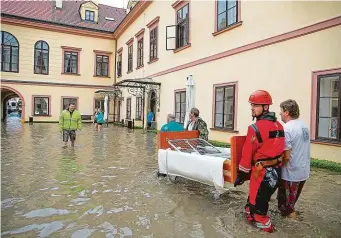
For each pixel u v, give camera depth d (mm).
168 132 5957
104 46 28281
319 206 4391
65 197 4770
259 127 3504
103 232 3492
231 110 10883
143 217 3951
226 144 10273
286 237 3367
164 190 5172
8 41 24766
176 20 15188
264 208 3562
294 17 8102
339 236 3391
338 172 6512
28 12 26453
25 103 25344
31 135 14375
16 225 3666
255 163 3568
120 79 26703
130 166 7254
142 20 20594
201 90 12750
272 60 8883
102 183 5621
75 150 9812
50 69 26219
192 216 3990
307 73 7738
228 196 4848
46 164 7367
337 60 6945
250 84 9797
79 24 28109
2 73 24562
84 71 27531
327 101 7309
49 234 3428
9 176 6082
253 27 9641
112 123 26125
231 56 10766
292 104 3773
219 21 11570
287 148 3625
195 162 4891
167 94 16312
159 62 17453
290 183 3752
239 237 3367
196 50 13156
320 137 7402
